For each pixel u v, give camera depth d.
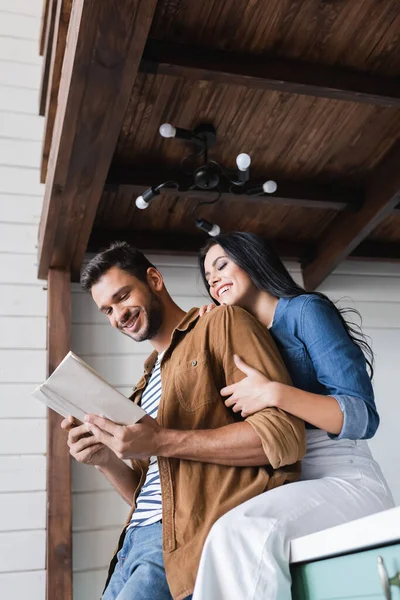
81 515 3.48
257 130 3.35
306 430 1.81
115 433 1.67
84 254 3.71
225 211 3.94
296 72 2.88
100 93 2.58
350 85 2.94
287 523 1.53
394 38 2.84
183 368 1.82
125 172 3.47
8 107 4.25
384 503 1.70
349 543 1.28
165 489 1.69
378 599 1.21
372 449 3.89
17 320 3.78
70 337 3.65
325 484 1.67
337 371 1.79
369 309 4.33
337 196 3.78
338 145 3.51
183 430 1.72
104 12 2.28
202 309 1.98
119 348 3.84
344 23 2.75
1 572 3.30
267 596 1.40
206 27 2.70
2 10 4.49
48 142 3.59
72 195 3.16
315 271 4.20
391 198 3.59
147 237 4.02
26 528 3.40
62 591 3.21
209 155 3.50
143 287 2.10
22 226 4.00
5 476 3.47
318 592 1.40
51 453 3.45
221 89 3.06
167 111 3.18
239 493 1.63
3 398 3.61
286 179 3.73
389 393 4.08
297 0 2.62
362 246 4.36
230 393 1.74
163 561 1.62
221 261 2.17
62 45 2.95
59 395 1.75
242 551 1.46
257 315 2.09
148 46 2.69
